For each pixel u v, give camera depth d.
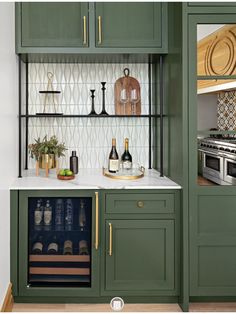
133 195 2.73
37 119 3.48
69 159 3.49
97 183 2.85
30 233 2.82
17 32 3.00
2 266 2.44
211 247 2.71
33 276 2.84
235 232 2.71
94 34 3.02
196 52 2.62
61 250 2.84
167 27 3.03
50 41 3.00
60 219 2.82
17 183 2.86
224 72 2.66
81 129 3.50
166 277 2.77
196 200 2.68
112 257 2.76
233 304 2.81
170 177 3.00
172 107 2.90
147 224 2.75
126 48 3.02
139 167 3.53
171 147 2.95
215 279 2.72
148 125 3.54
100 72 3.49
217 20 2.62
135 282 2.77
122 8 3.02
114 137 3.51
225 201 2.70
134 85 3.46
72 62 3.41
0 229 2.37
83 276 2.85
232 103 2.67
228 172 2.70
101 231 2.75
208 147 2.67
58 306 2.78
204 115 2.65
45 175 3.21
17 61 3.12
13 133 2.94
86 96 3.49
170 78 2.95
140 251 2.76
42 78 3.47
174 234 2.75
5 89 2.59
